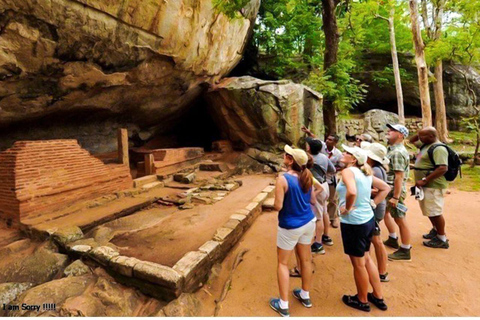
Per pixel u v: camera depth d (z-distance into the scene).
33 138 6.50
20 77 4.61
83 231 4.04
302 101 9.57
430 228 4.60
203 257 3.01
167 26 6.11
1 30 3.87
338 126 12.78
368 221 2.44
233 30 8.99
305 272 2.57
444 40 10.10
